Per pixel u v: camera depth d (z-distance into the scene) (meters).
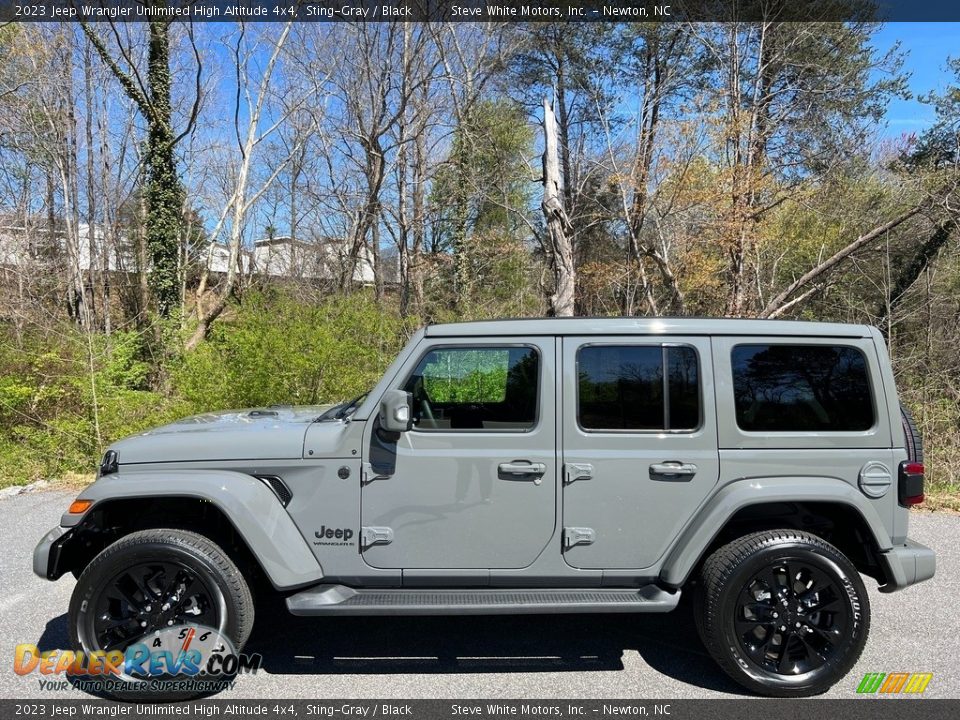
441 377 3.38
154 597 3.18
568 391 3.29
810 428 3.32
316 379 8.06
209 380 8.20
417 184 19.66
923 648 3.66
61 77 18.20
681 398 3.31
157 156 15.52
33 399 8.52
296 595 3.20
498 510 3.24
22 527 5.84
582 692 3.22
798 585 3.26
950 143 14.43
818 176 14.97
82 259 19.69
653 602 3.19
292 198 22.89
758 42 15.95
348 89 17.98
